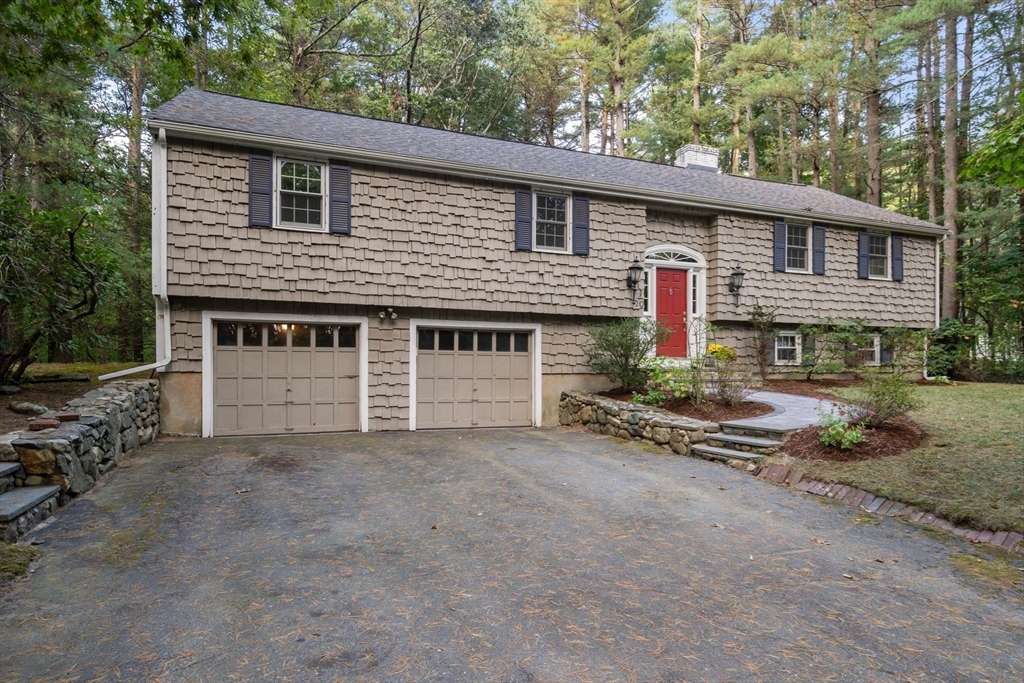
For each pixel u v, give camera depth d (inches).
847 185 956.0
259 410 370.9
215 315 354.9
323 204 372.8
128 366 503.8
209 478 238.2
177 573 146.2
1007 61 652.7
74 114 479.5
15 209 288.0
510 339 445.7
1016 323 716.7
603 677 105.0
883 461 248.2
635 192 456.1
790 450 272.5
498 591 140.2
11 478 184.9
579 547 171.0
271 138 347.3
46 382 370.6
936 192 824.9
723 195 513.7
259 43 418.6
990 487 211.6
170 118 329.7
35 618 122.0
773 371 523.5
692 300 504.4
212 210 342.6
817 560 165.8
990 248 685.3
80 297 337.1
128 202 605.9
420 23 868.0
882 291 574.9
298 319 375.6
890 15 682.8
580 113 1196.5
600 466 279.1
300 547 165.8
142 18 279.7
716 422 324.5
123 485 222.8
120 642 113.6
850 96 870.4
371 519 192.1
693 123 956.0
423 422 414.3
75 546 160.9
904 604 139.5
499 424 438.0
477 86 967.0
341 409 392.8
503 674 105.3
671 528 190.4
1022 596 145.4
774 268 520.1
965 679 108.3
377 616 126.3
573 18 1064.2
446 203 404.8
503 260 421.7
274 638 116.2
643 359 426.3
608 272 458.3
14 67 286.0
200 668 105.1
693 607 134.7
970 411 350.9
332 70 861.2
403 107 908.0
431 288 399.5
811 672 108.9
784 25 975.0
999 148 211.9
